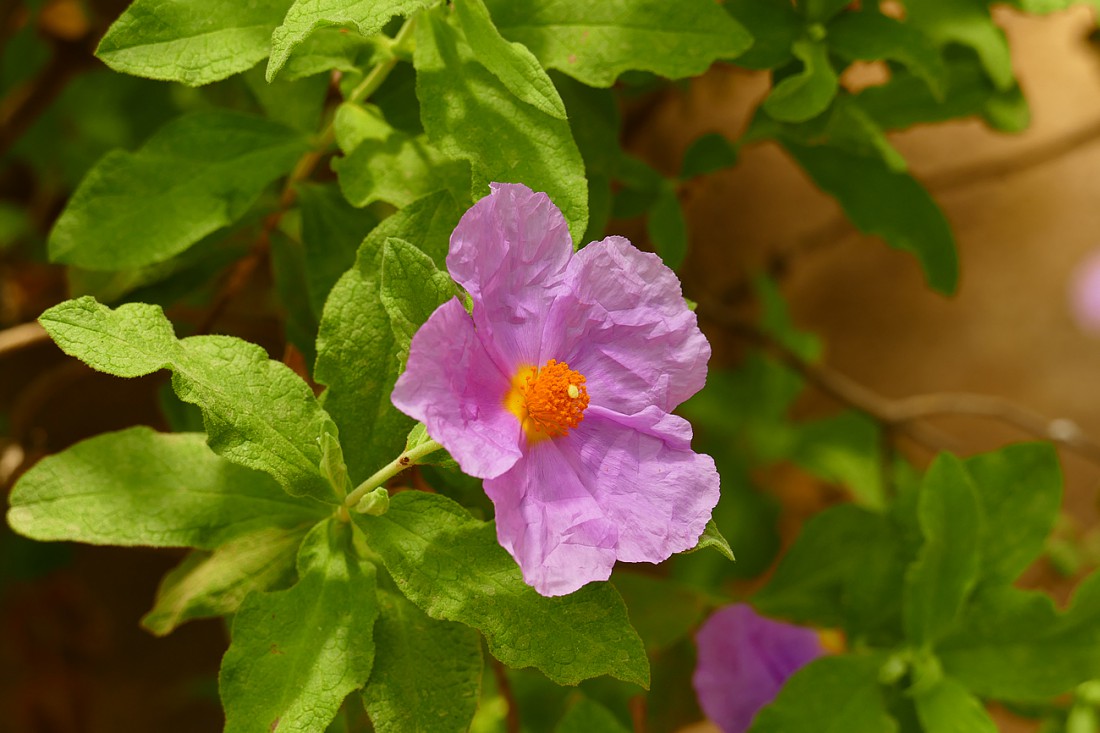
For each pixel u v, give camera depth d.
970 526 0.41
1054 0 0.41
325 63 0.36
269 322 0.47
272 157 0.39
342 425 0.35
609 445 0.34
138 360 0.33
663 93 0.51
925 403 0.61
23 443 0.47
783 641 0.45
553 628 0.33
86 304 0.33
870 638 0.43
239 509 0.35
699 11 0.36
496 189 0.32
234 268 0.45
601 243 0.33
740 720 0.44
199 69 0.35
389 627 0.35
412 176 0.36
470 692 0.34
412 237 0.35
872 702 0.41
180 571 0.37
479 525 0.34
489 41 0.34
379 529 0.34
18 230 0.59
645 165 0.42
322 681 0.34
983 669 0.41
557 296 0.33
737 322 0.61
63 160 0.56
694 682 0.44
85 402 0.60
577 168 0.35
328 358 0.35
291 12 0.33
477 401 0.33
